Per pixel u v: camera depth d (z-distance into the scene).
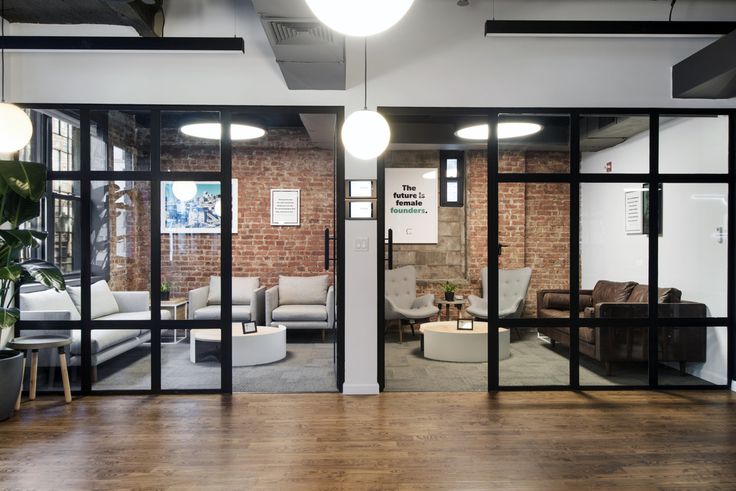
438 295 7.09
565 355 4.31
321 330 6.70
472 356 5.16
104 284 4.09
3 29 3.88
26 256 4.16
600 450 2.90
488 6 4.08
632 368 4.21
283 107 4.05
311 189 6.87
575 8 4.06
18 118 3.47
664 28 3.90
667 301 4.19
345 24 1.50
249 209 6.84
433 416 3.48
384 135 3.54
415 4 4.07
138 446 2.95
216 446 2.95
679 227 4.20
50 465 2.70
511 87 4.09
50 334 4.05
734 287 4.17
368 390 4.02
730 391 4.11
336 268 4.16
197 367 4.48
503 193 4.18
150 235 4.08
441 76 4.07
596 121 4.17
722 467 2.68
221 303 4.07
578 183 4.16
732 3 4.05
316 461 2.75
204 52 3.98
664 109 4.12
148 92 4.01
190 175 4.08
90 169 4.06
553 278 4.20
